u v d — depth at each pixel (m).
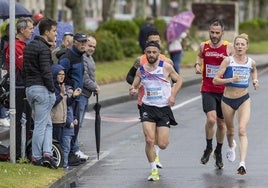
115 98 34.69
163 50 47.00
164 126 18.03
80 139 24.64
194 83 44.12
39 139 18.09
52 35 18.09
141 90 18.55
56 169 18.16
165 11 114.94
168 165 20.02
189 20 43.12
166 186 17.44
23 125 18.55
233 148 19.41
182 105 33.69
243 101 18.75
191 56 57.44
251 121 28.08
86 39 19.55
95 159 21.11
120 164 20.36
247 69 18.62
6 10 24.05
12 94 18.03
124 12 109.44
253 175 18.56
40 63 17.83
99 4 97.88
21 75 19.08
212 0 104.38
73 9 51.06
